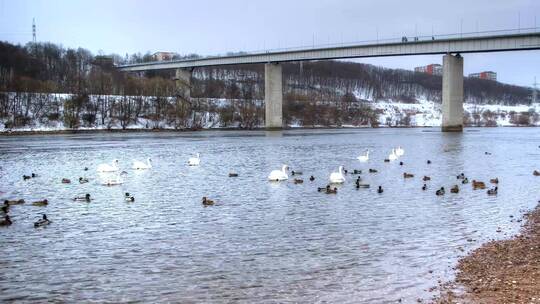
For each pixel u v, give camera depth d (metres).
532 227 33.97
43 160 81.31
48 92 192.88
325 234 32.66
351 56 177.12
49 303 21.88
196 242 30.91
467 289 22.64
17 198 46.56
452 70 160.12
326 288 23.20
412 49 163.50
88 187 53.06
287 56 191.00
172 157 86.62
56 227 34.91
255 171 66.69
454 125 165.12
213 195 47.66
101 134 164.62
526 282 23.02
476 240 30.94
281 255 28.17
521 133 179.12
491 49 146.25
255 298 22.16
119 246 30.16
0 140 132.00
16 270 25.97
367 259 27.33
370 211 39.69
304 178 59.00
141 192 49.66
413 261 26.89
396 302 21.45
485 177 59.56
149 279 24.58
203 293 22.78
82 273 25.50
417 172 64.44
